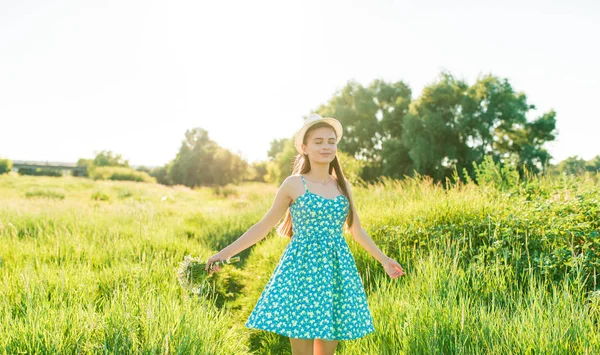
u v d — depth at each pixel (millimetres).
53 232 7641
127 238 7227
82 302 3975
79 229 7520
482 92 31281
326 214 2795
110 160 68188
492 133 30906
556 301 3424
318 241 2766
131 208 10906
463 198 6668
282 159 38562
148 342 2969
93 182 35438
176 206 15438
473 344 3045
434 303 3531
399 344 3238
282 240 7469
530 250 4691
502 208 5879
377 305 3814
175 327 3258
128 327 3109
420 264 4594
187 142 61000
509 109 30047
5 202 12234
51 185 30219
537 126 31703
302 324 2568
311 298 2627
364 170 36156
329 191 2924
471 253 4855
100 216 9828
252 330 4344
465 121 29656
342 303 2693
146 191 26359
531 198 6641
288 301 2617
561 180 7266
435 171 30531
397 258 5301
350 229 3064
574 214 4867
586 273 4004
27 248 6012
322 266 2709
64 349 2873
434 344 3029
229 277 6129
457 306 3551
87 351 2939
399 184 10648
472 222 5465
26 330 2914
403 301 3711
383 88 40812
